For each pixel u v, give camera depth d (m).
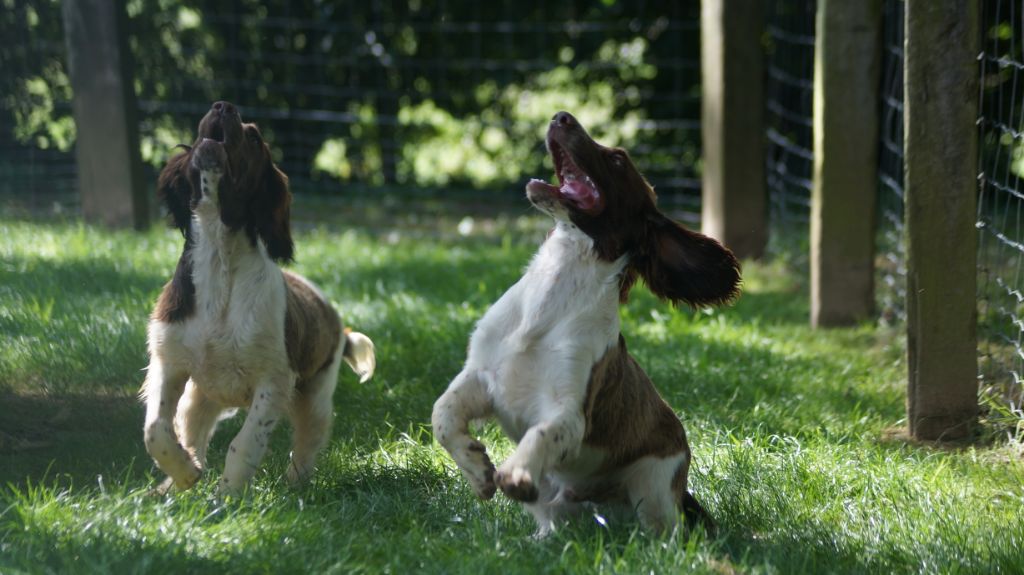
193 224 5.63
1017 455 6.60
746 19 12.10
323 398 6.26
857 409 7.42
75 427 6.38
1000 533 5.19
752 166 12.36
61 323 7.55
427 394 7.38
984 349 8.20
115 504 4.75
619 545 4.91
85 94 12.30
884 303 10.44
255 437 5.57
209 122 5.52
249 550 4.43
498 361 5.23
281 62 17.11
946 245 6.95
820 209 9.92
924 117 6.88
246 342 5.57
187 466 5.30
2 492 4.96
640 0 17.42
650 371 8.05
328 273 10.80
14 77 14.01
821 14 9.72
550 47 17.95
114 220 12.46
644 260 5.46
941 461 6.36
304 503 5.25
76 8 12.18
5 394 6.65
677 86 15.99
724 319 9.98
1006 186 7.77
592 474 5.44
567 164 5.36
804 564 4.72
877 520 5.40
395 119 17.88
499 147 18.53
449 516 5.28
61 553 4.21
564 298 5.21
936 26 6.81
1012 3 7.50
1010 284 9.23
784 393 7.82
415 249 12.97
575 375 5.10
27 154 14.06
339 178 18.03
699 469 6.08
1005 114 11.09
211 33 16.59
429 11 17.77
